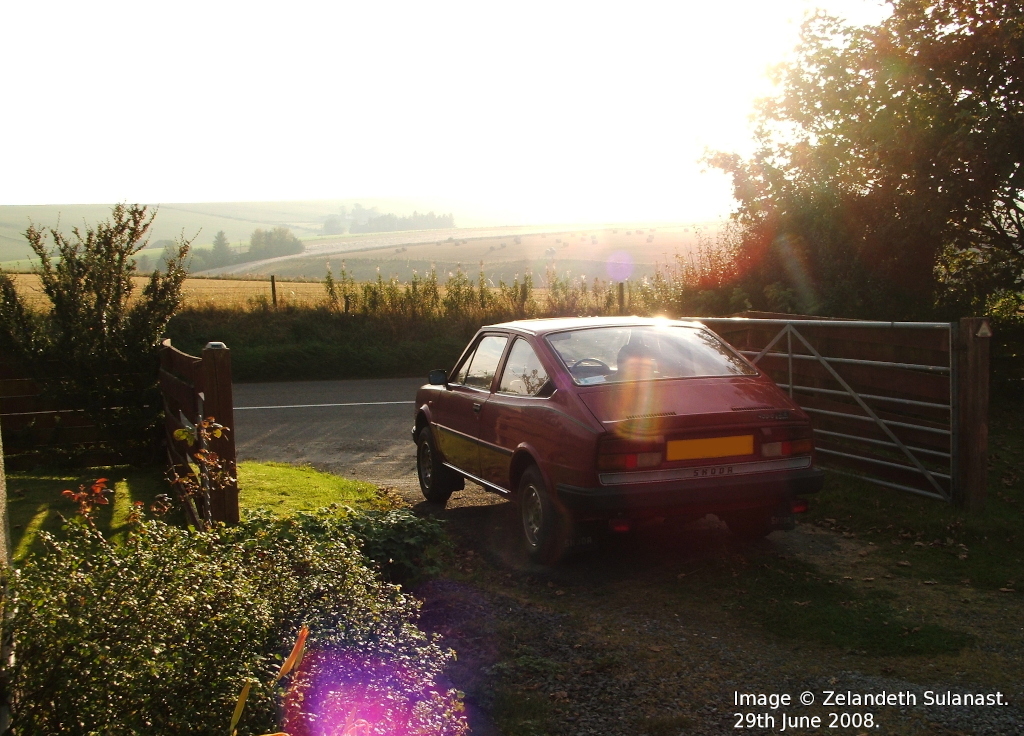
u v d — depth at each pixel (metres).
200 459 4.51
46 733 2.54
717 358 6.63
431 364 20.53
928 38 11.87
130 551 3.21
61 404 9.26
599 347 6.58
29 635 2.61
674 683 4.25
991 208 11.95
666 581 5.80
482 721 3.88
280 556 3.82
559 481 5.79
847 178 13.48
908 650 4.55
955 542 6.36
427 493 8.46
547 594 5.64
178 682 2.72
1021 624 4.86
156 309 9.49
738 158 15.34
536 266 97.25
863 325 7.85
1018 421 10.30
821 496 7.63
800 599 5.34
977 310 12.63
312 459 10.68
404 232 173.25
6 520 3.71
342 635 3.46
